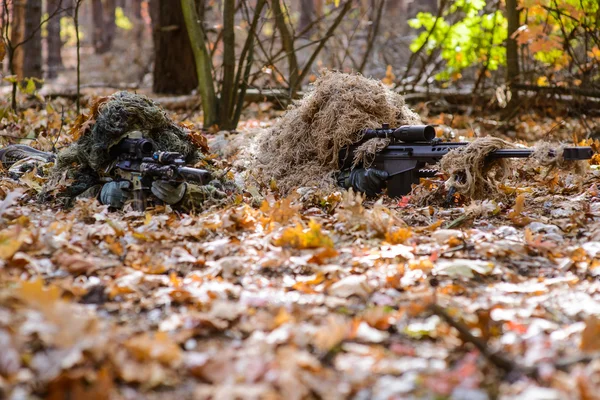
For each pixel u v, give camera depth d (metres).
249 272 4.64
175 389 3.14
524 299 4.21
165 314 3.97
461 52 14.02
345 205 5.58
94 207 6.08
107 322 3.75
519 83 12.80
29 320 3.44
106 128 6.51
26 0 16.95
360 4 15.61
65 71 29.83
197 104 13.89
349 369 3.28
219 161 8.45
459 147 6.69
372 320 3.77
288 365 3.20
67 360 3.12
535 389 3.05
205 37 12.58
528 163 8.19
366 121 7.39
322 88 7.71
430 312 3.91
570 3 11.90
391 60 20.03
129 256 4.89
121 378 3.17
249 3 14.20
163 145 6.79
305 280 4.48
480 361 3.37
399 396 3.04
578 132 11.65
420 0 28.72
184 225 5.66
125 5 51.72
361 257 4.81
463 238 5.24
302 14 24.55
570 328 3.73
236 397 3.01
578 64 12.02
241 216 5.64
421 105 13.27
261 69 12.16
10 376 3.03
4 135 9.80
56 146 9.48
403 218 6.22
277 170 7.75
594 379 3.10
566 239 5.53
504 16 14.21
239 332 3.73
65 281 4.23
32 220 5.63
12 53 11.55
